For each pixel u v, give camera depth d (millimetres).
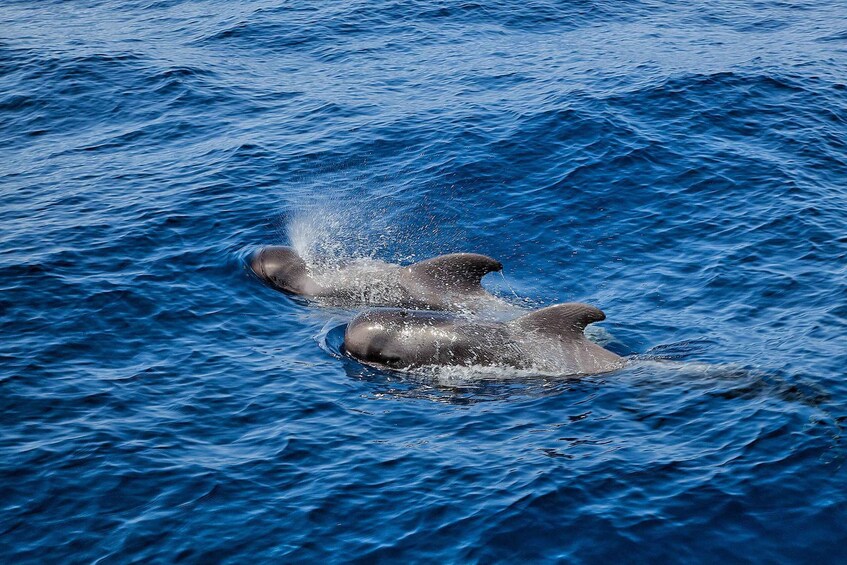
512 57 64688
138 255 38156
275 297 35812
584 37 69750
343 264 37562
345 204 43781
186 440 26000
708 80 55625
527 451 25266
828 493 22781
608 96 53719
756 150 47406
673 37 69375
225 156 49188
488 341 30906
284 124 53656
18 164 49656
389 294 35312
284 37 70500
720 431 25672
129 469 24516
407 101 56438
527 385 29406
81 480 24047
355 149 49531
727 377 28531
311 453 25391
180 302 34656
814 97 53906
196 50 67750
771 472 23625
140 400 28031
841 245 37375
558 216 41938
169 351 31203
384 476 24281
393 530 22172
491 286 36625
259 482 24078
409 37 70125
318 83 60812
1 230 40438
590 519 22266
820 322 31469
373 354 31266
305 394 28703
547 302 35219
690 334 31812
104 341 31625
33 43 68688
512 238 40500
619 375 29391
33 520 22641
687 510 22438
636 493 23125
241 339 32344
